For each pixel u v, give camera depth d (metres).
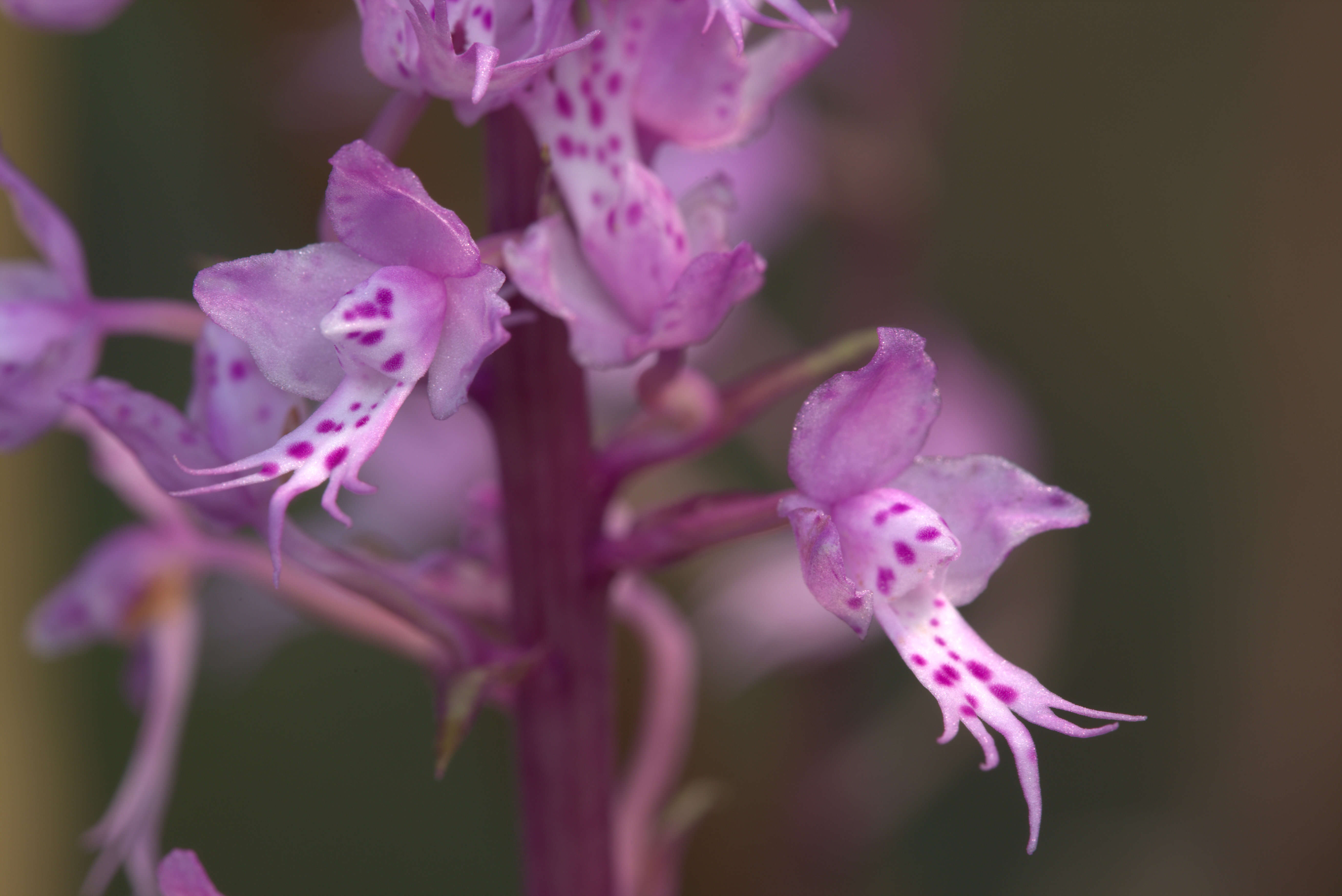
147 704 0.20
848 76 0.26
